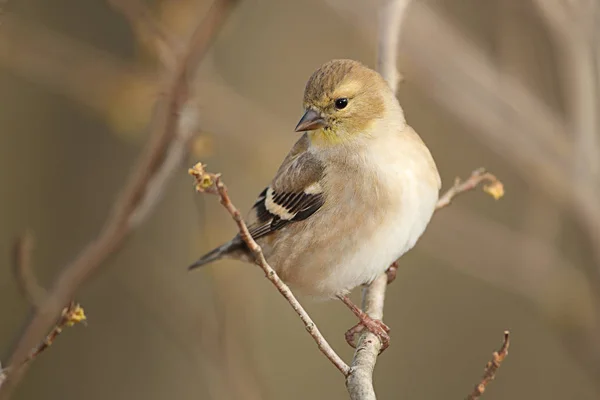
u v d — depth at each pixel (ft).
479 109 42.29
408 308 55.67
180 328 44.06
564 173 41.83
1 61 44.37
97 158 51.37
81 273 30.22
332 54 56.65
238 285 39.93
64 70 44.29
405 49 41.27
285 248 33.09
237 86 56.34
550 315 44.65
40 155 51.19
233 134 49.01
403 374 54.19
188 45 30.68
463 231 47.83
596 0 38.06
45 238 50.37
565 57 39.09
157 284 46.47
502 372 53.52
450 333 55.01
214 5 30.55
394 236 31.68
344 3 42.01
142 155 32.30
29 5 50.06
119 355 50.55
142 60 43.29
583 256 43.47
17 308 47.83
